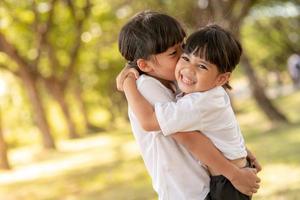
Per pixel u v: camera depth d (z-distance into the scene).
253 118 22.20
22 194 12.62
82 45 25.38
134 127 2.74
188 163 2.62
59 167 17.39
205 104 2.50
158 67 2.63
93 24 23.19
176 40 2.62
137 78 2.67
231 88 2.77
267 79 44.12
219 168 2.55
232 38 2.55
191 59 2.52
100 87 38.94
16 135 32.97
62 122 35.78
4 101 31.77
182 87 2.57
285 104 25.80
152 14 2.67
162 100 2.58
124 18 21.94
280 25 31.41
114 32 24.22
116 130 37.53
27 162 20.27
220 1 15.39
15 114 32.78
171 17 2.67
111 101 45.25
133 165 14.58
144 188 10.42
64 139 31.50
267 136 14.81
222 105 2.56
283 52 36.16
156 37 2.58
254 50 40.12
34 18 21.05
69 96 39.81
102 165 15.91
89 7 21.64
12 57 21.11
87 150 22.30
